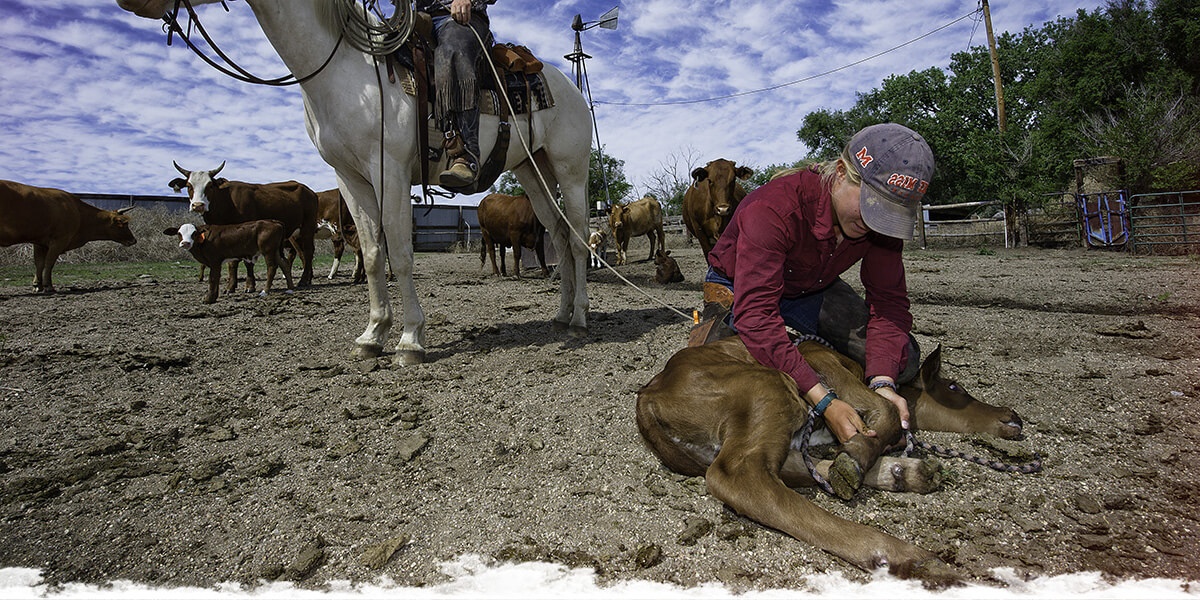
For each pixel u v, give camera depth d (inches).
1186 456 111.3
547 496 107.0
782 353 99.1
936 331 206.8
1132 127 746.2
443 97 187.5
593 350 201.8
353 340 230.5
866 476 99.7
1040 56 1572.3
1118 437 120.9
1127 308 254.7
